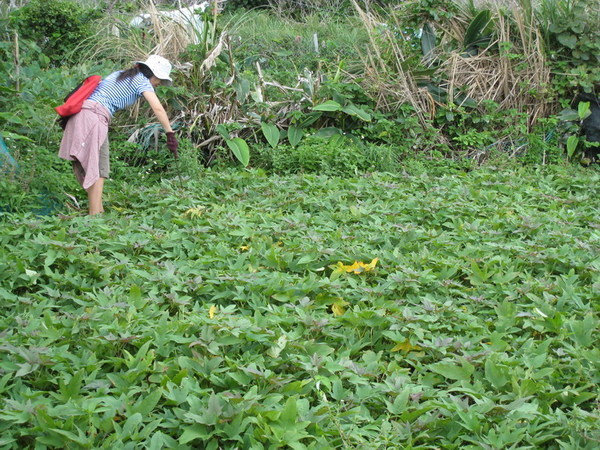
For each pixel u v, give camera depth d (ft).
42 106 25.38
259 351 11.26
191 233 16.90
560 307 13.35
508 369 10.54
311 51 37.63
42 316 12.37
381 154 27.86
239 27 40.14
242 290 13.37
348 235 17.10
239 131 29.60
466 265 15.49
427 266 15.47
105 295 12.51
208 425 9.02
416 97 31.04
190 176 24.88
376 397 10.14
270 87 30.91
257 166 28.55
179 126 28.32
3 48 28.91
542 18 32.71
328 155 27.17
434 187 22.50
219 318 11.45
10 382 10.04
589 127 31.27
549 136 31.19
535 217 19.40
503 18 33.04
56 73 28.66
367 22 33.53
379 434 9.02
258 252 15.72
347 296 13.78
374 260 14.71
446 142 31.04
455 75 31.91
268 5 49.49
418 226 19.12
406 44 32.55
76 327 11.09
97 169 20.04
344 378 10.78
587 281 15.43
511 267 15.28
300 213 18.86
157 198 20.93
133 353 11.18
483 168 27.20
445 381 10.89
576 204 22.62
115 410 9.16
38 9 33.99
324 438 9.03
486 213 20.38
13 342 10.69
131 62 30.86
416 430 9.39
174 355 11.00
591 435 9.12
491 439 9.02
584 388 10.43
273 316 12.03
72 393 9.57
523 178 25.64
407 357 11.60
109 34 33.65
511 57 31.24
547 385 10.28
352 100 30.89
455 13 32.96
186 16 33.14
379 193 21.95
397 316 12.25
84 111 20.04
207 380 10.34
